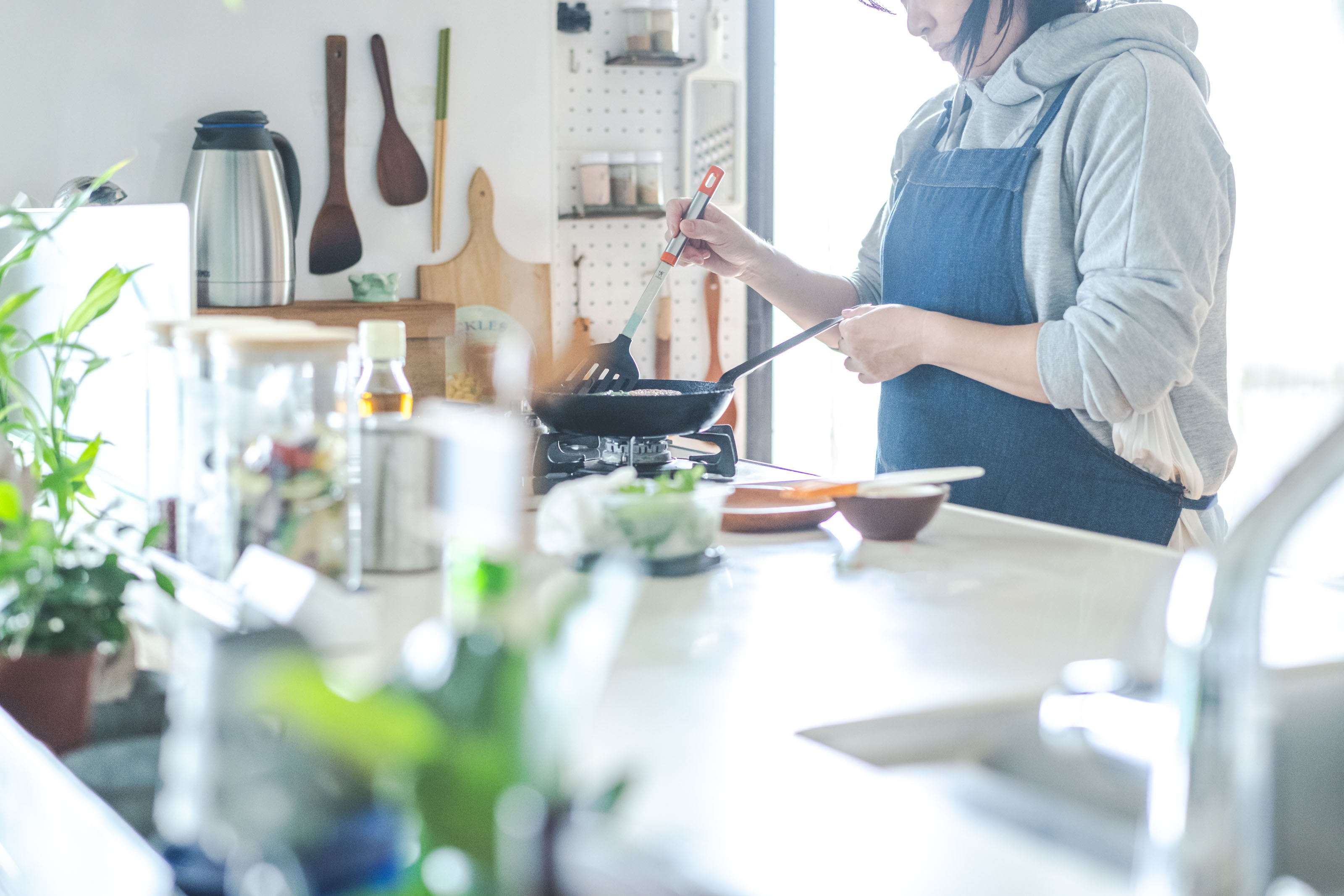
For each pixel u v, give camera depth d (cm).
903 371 176
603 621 42
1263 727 48
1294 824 85
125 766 66
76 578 80
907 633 91
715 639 89
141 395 115
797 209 340
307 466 91
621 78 323
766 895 51
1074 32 169
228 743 47
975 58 183
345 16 272
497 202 292
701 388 169
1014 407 174
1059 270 170
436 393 270
